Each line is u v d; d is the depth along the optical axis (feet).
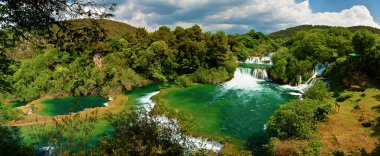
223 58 283.79
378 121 128.47
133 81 257.96
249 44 441.27
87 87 231.91
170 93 227.61
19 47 46.47
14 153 58.13
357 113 145.48
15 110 162.50
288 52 302.86
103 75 237.45
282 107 124.26
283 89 236.84
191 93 226.17
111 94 233.14
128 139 43.11
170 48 302.04
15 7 31.19
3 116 132.46
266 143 125.18
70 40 35.70
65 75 232.53
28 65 237.45
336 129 125.29
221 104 190.80
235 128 144.56
